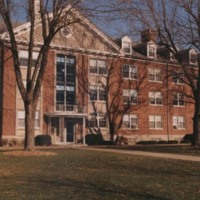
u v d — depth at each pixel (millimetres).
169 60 60250
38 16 42875
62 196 13305
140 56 60094
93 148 38938
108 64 57125
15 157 26734
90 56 55438
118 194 13719
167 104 62000
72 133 53406
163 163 23906
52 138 51688
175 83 62938
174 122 62938
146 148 38375
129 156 28141
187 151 33469
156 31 38719
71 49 53500
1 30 48500
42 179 17062
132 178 17578
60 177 17703
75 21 29984
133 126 58844
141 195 13656
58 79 52875
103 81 56531
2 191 14195
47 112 51312
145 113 60094
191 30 37469
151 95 60938
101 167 21906
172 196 13578
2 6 29062
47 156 27484
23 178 17359
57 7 29469
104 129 56125
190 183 16328
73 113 52656
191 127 64500
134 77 59531
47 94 51719
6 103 49062
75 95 54000
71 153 30203
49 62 52125
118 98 57750
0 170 20156
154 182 16469
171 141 58281
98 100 55969
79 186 15258
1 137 48625
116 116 57281
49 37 29906
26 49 49750
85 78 54938
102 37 55594
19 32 49062
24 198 12992
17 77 30156
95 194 13680
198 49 37625
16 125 49438
